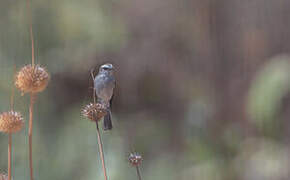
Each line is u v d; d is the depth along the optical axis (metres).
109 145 12.42
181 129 15.10
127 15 15.48
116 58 15.00
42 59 12.88
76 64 13.82
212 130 13.29
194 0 15.31
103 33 14.02
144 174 13.44
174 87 15.61
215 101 14.38
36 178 11.45
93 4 14.07
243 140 12.96
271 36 13.77
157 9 15.90
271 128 12.22
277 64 12.45
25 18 12.71
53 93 13.58
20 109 11.50
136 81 15.60
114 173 11.71
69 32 13.56
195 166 12.67
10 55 12.06
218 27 14.86
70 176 11.86
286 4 13.48
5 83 11.43
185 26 15.60
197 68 15.38
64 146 12.41
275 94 11.92
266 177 11.88
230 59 14.45
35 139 11.88
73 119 13.17
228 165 12.48
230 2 14.62
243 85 14.11
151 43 15.77
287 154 11.93
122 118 15.31
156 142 14.76
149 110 15.88
